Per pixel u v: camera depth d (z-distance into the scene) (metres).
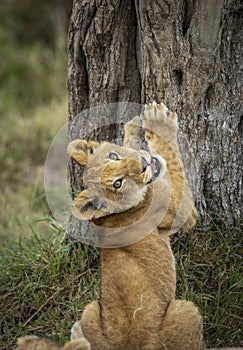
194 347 8.49
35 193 14.60
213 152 10.14
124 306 8.34
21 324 9.90
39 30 26.00
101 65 10.28
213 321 9.50
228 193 10.35
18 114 20.44
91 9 10.00
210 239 10.18
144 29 9.66
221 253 10.12
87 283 10.28
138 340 8.20
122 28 10.05
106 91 10.34
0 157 17.42
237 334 9.47
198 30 9.39
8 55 23.88
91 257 10.52
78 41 10.33
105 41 10.11
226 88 10.02
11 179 16.56
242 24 9.93
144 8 9.49
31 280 10.62
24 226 13.31
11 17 26.02
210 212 10.34
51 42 25.27
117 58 10.16
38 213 13.78
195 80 9.67
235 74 10.04
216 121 10.05
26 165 17.14
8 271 10.88
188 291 9.66
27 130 18.59
